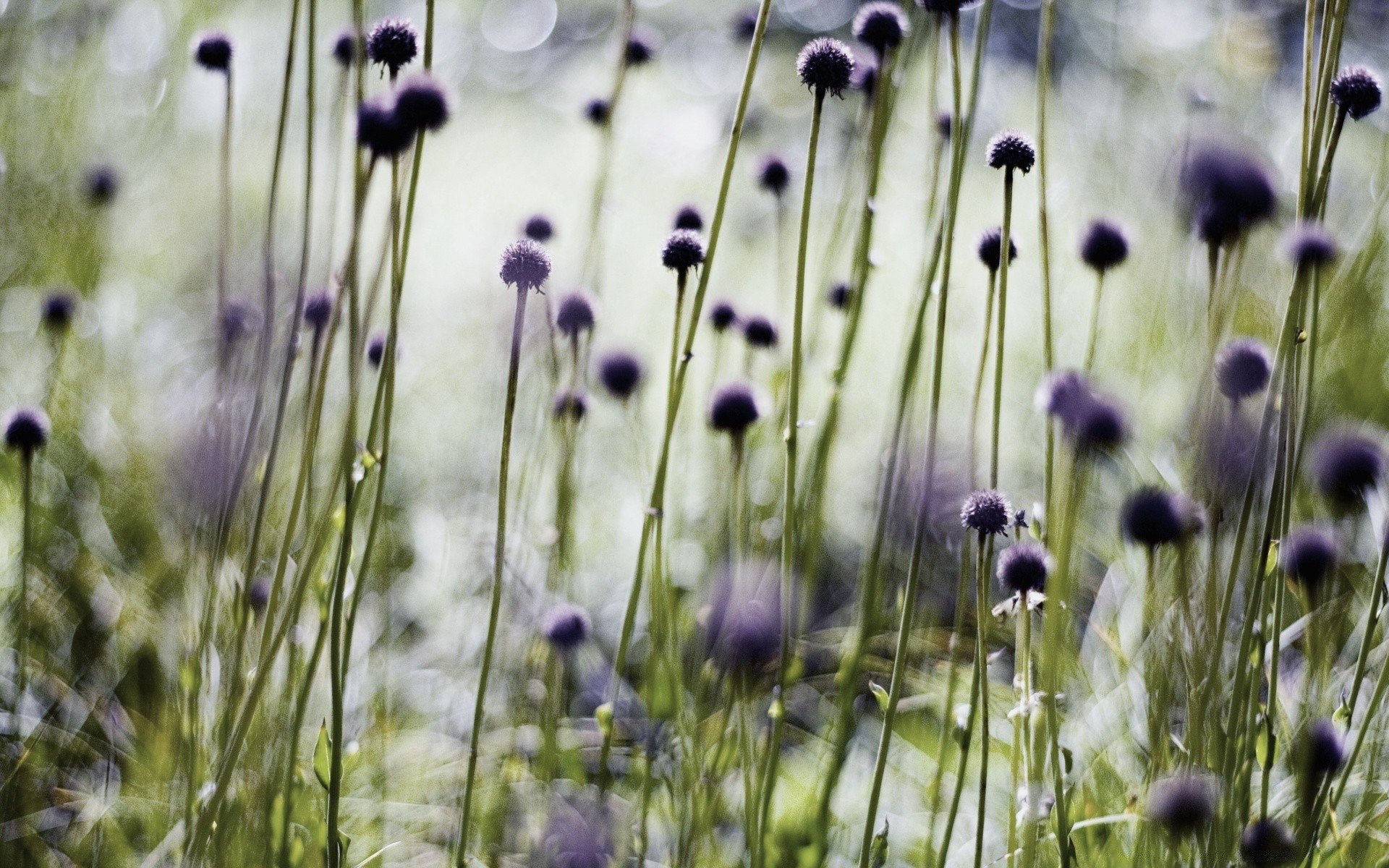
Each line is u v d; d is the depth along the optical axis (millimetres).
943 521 2545
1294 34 4273
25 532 2348
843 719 2297
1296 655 2461
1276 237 2486
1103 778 2381
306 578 2201
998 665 2562
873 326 3988
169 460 2588
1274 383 2184
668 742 2395
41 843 2381
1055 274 3799
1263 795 2205
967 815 2414
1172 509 2195
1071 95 5031
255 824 2293
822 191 3660
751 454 2594
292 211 3984
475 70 6891
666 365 3426
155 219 3939
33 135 3641
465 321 3637
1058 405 2178
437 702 2506
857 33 2307
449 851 2355
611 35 6961
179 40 4367
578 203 4703
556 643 2312
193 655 2285
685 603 2594
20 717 2369
